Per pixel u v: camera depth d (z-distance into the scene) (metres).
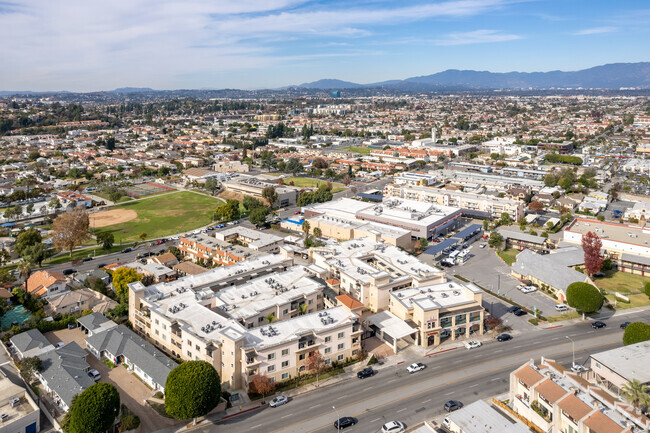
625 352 111.94
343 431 96.38
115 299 163.50
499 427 90.12
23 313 150.62
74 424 90.12
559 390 92.94
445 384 112.88
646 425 81.62
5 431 92.06
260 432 96.44
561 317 148.88
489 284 176.00
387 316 136.38
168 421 100.38
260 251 197.88
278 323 121.12
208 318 124.81
